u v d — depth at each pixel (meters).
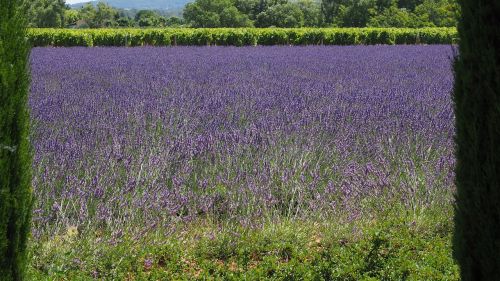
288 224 5.41
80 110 9.49
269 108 9.71
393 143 7.71
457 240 2.91
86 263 4.60
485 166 2.66
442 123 8.63
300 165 6.40
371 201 5.97
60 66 17.77
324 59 21.67
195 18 81.31
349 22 67.44
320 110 9.30
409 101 10.84
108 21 90.19
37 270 4.37
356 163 6.81
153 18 96.12
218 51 27.17
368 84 13.67
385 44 36.88
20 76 2.82
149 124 8.51
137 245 4.93
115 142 6.91
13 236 2.82
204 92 11.77
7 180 2.75
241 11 85.50
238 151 6.92
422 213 5.62
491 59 2.60
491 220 2.66
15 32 2.79
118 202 5.54
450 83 13.79
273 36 36.56
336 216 5.62
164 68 17.47
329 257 4.86
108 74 15.52
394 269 4.59
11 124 2.79
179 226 5.36
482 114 2.66
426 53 25.50
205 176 6.52
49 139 7.10
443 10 54.75
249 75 15.52
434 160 6.89
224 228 5.31
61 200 5.57
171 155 6.73
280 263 4.76
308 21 80.06
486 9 2.61
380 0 67.75
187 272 4.66
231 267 4.81
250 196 5.86
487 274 2.72
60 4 65.25
